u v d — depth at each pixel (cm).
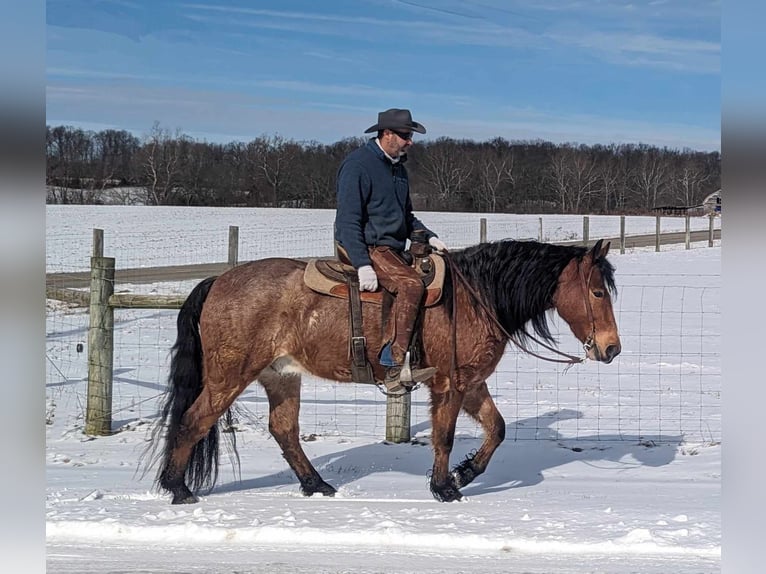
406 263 580
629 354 1236
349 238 568
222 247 2619
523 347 612
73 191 5416
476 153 6197
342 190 574
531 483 645
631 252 2645
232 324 579
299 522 513
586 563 450
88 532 498
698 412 891
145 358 1155
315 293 577
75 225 3222
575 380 1064
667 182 6184
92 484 625
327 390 1012
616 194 6212
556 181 6147
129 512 538
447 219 3912
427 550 474
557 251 611
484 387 629
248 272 594
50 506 549
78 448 743
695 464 694
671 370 1125
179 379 597
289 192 5684
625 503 570
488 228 3450
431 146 6050
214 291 593
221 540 492
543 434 804
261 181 5684
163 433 784
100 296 789
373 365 579
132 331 1350
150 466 672
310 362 586
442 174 5994
